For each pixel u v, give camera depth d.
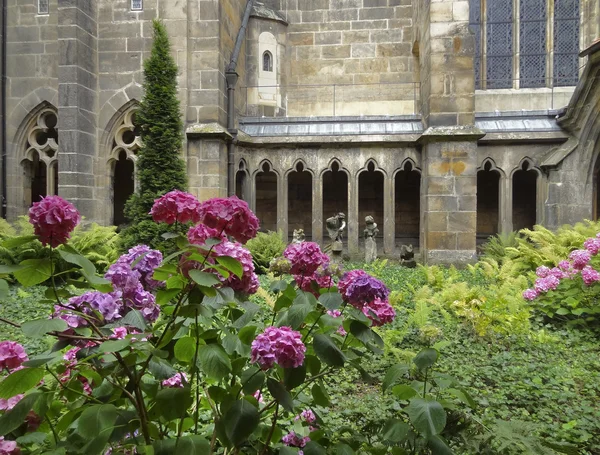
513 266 9.35
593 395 4.29
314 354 2.09
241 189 14.73
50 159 13.50
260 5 16.22
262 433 2.12
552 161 13.04
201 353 1.77
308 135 14.12
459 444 2.58
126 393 1.92
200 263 1.84
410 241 16.84
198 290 1.88
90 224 12.55
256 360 1.77
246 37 15.72
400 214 16.97
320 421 2.45
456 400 3.93
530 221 16.59
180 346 1.94
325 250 12.73
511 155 13.70
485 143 13.69
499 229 13.85
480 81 16.02
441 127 12.89
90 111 12.61
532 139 13.45
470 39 12.82
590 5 15.00
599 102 12.34
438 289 9.19
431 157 12.89
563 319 6.74
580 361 5.26
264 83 16.09
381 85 16.61
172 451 1.73
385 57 16.59
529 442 2.34
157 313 2.05
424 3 13.88
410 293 8.50
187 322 2.07
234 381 2.01
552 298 6.76
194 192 12.44
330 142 13.93
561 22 15.61
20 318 6.71
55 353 1.84
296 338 1.78
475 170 12.76
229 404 1.85
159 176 10.91
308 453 1.98
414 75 16.48
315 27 16.78
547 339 5.68
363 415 3.21
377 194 16.97
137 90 12.78
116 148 13.02
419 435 2.15
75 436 1.79
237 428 1.75
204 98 12.54
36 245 8.60
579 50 15.46
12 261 8.70
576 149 13.05
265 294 6.19
